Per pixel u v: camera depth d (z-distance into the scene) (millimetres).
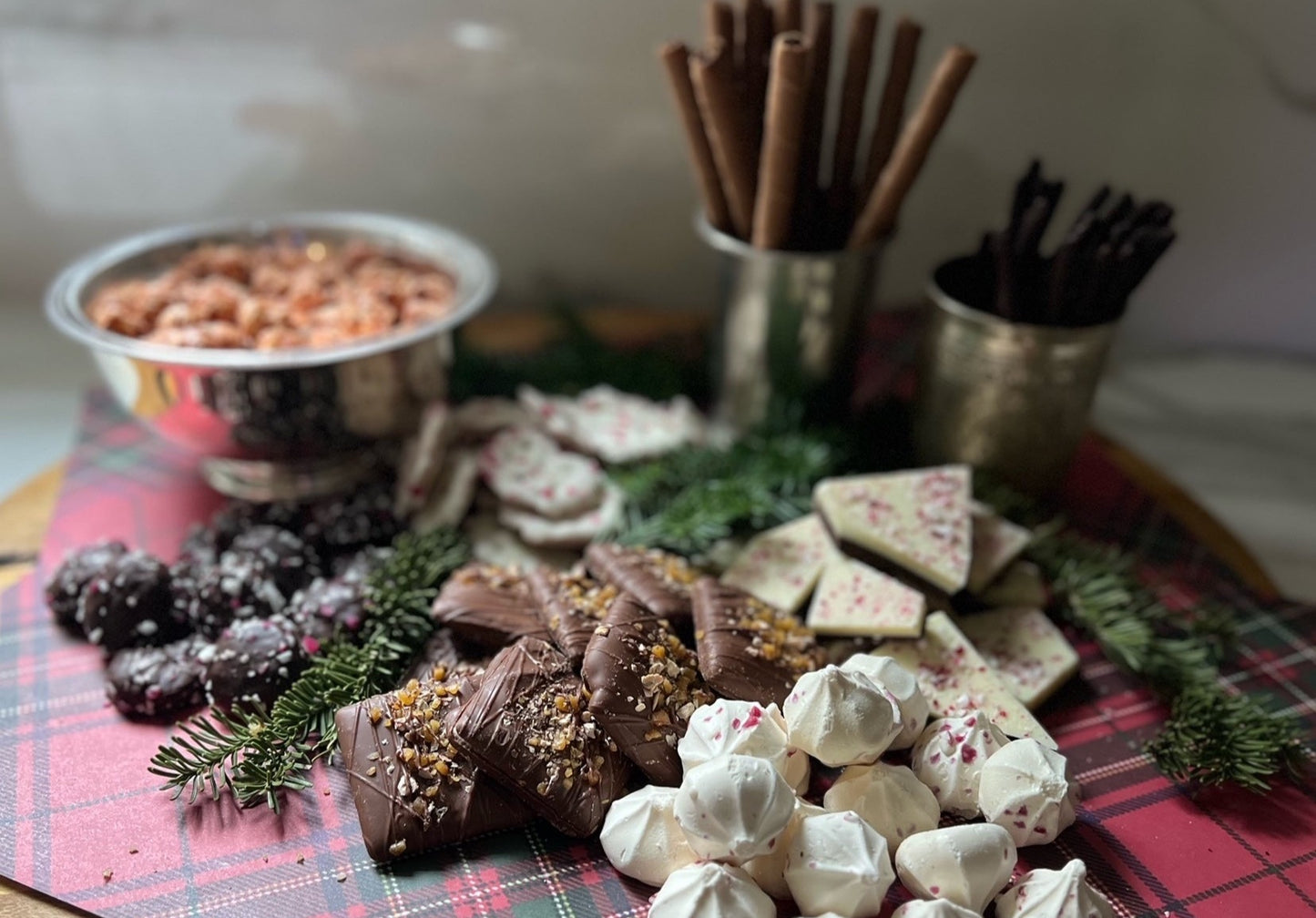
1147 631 461
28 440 579
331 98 625
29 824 389
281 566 462
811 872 361
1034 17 601
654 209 657
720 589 448
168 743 418
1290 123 598
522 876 381
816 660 430
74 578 455
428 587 463
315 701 416
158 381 478
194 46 608
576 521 499
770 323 534
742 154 498
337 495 521
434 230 578
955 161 640
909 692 407
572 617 430
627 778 402
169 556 496
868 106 623
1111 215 485
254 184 646
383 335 497
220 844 385
